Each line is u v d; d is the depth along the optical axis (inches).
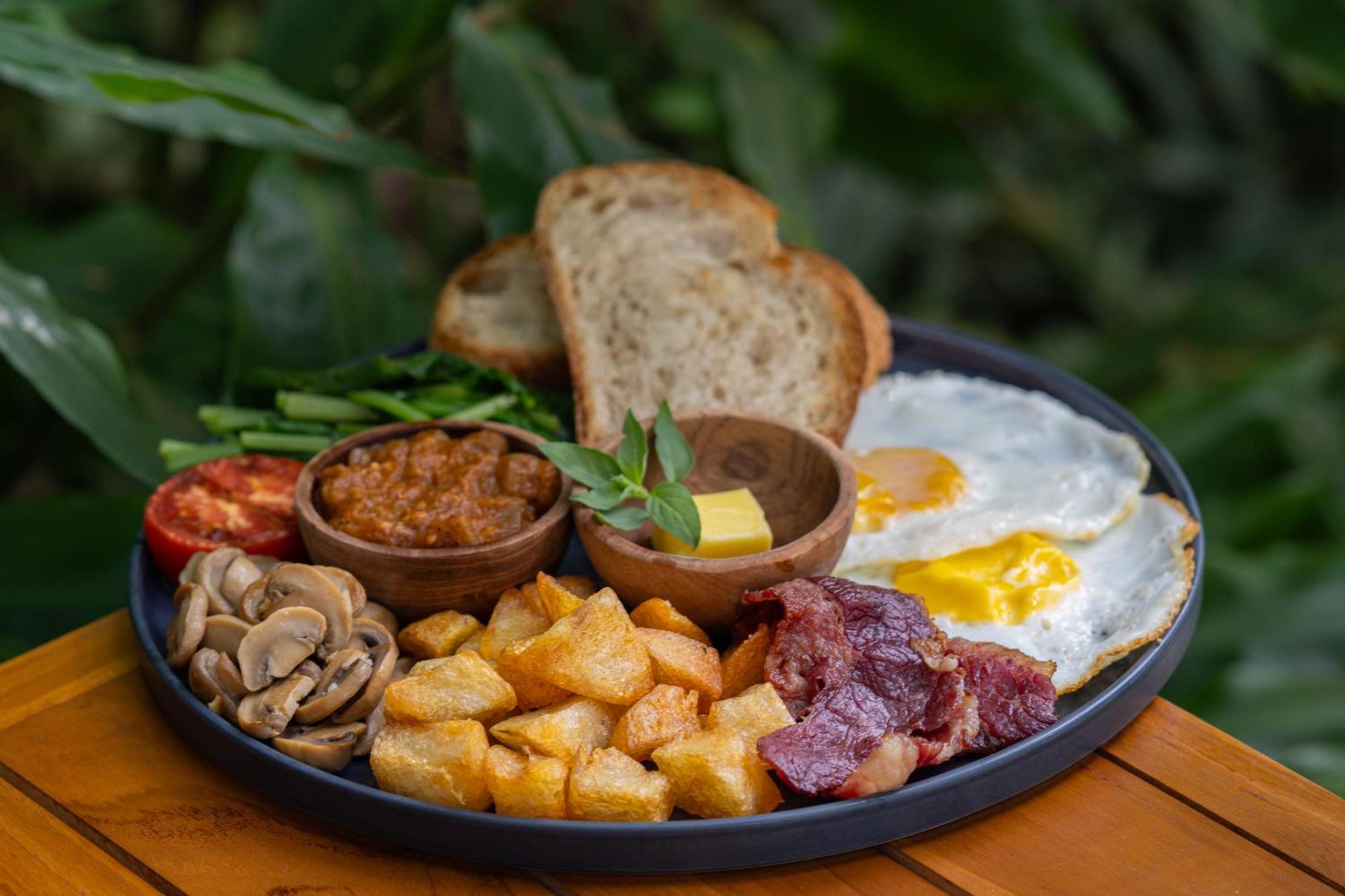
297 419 29.0
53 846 23.7
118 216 41.4
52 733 25.1
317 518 25.8
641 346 29.7
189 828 24.0
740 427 27.2
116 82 28.2
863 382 28.9
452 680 24.1
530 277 31.4
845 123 44.6
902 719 24.1
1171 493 28.0
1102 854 23.7
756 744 23.7
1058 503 27.5
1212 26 53.0
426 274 47.8
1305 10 36.8
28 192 47.7
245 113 31.2
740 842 23.2
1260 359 47.3
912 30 40.1
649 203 31.1
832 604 24.7
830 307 29.4
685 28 39.7
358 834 24.0
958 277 57.3
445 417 28.6
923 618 24.8
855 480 26.2
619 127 34.0
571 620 24.4
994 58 40.1
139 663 26.1
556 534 26.0
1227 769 24.7
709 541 25.6
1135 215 58.0
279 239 34.5
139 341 38.3
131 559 27.0
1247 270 55.4
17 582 30.6
